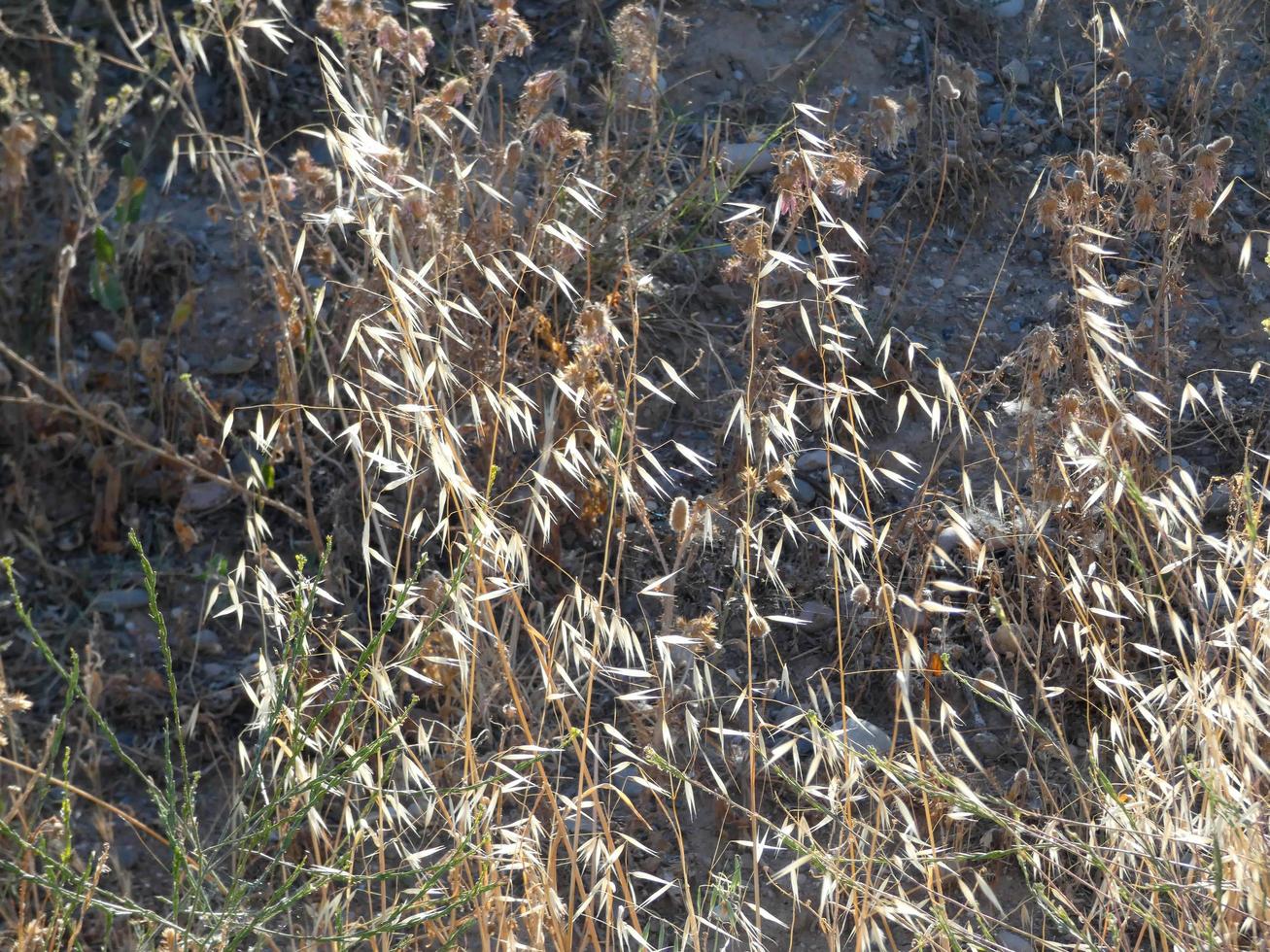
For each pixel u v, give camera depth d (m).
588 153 4.15
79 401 3.78
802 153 2.58
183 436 3.76
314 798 2.13
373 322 3.09
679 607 3.41
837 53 4.90
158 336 4.04
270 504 3.51
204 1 3.25
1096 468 2.77
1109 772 2.93
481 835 2.37
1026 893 2.79
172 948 2.12
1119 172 3.08
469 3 4.52
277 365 3.91
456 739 2.63
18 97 3.72
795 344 4.06
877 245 4.33
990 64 4.94
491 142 4.35
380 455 2.41
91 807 3.00
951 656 3.14
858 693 3.20
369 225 2.42
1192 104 4.61
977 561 2.81
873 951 2.66
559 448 3.40
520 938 2.61
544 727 3.07
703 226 4.23
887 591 2.46
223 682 3.29
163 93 4.60
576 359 2.89
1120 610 3.13
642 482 3.66
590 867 2.84
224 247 4.30
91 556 3.58
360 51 3.21
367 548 2.47
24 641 3.35
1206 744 2.24
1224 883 2.04
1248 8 5.10
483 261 3.25
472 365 3.26
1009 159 4.58
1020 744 3.06
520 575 3.21
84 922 2.71
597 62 4.83
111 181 4.46
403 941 2.37
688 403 3.92
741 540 2.73
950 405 2.83
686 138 4.59
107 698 3.20
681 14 5.06
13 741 2.88
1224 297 4.21
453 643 2.69
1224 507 3.50
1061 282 4.25
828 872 2.25
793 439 2.62
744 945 2.72
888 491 3.66
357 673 2.22
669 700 2.90
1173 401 3.83
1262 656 2.51
